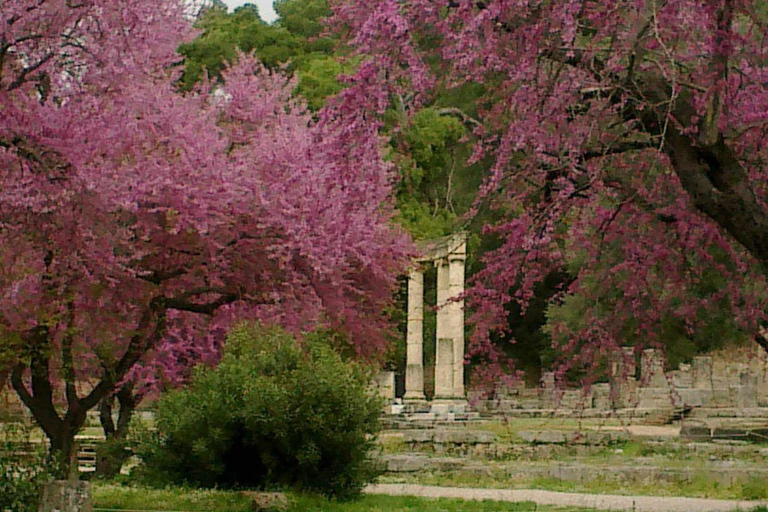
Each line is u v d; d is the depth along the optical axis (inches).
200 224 705.6
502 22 401.7
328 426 595.2
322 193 759.1
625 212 482.6
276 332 657.0
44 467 474.3
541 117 417.4
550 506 588.4
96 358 748.6
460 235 1331.2
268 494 550.9
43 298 619.8
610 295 512.7
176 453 618.2
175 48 800.9
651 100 408.5
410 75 422.0
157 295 737.6
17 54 634.8
